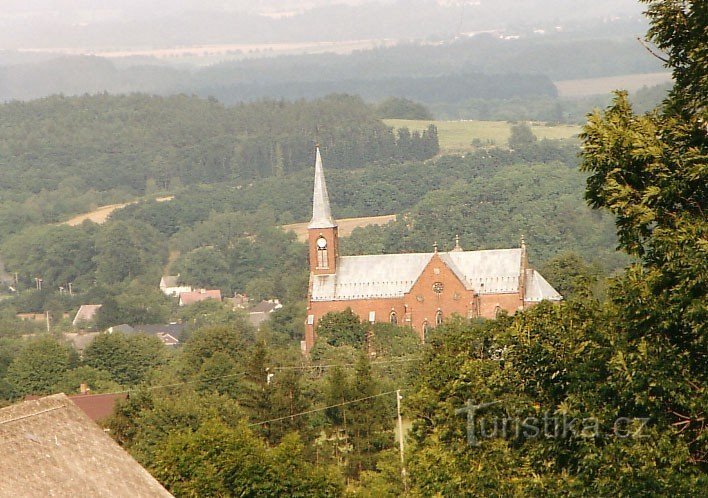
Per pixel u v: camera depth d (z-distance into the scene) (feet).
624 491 260.42
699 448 266.77
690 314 258.78
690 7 286.46
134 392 573.33
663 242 267.39
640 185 282.77
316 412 580.30
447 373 395.14
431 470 330.75
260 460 369.91
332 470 395.55
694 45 283.79
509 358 318.86
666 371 264.11
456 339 406.00
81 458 241.76
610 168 283.59
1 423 238.48
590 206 291.58
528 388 312.71
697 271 260.42
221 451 368.48
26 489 228.02
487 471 307.78
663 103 295.07
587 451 270.46
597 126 287.07
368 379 574.15
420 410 402.11
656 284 270.26
